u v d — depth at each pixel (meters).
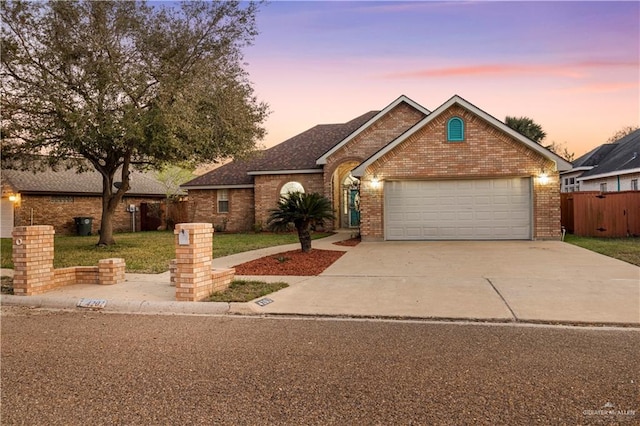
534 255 11.36
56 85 11.55
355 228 22.83
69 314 6.50
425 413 3.15
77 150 13.56
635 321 5.58
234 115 13.45
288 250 13.26
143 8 12.65
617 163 23.39
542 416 3.09
